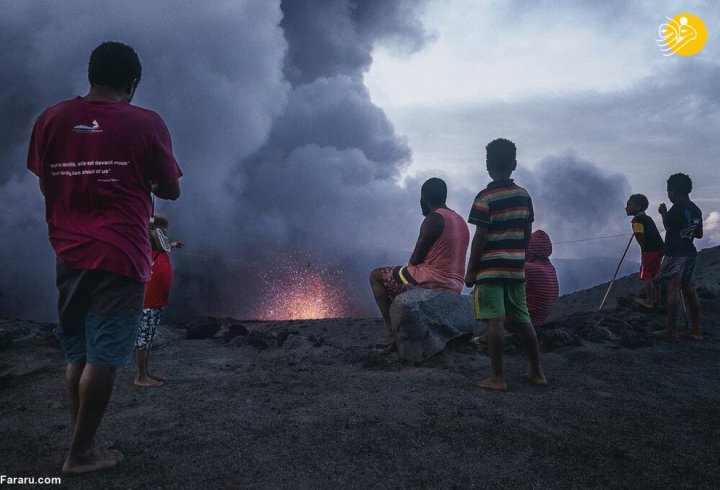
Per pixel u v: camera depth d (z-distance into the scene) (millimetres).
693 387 4250
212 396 3703
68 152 2283
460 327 5156
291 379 4262
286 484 2320
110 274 2273
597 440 3010
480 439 2951
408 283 5172
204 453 2635
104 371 2277
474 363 4824
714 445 2994
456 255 5238
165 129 2502
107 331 2277
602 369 4773
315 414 3307
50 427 3023
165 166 2455
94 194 2271
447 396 3775
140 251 2365
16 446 2713
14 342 5156
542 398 3812
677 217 6078
